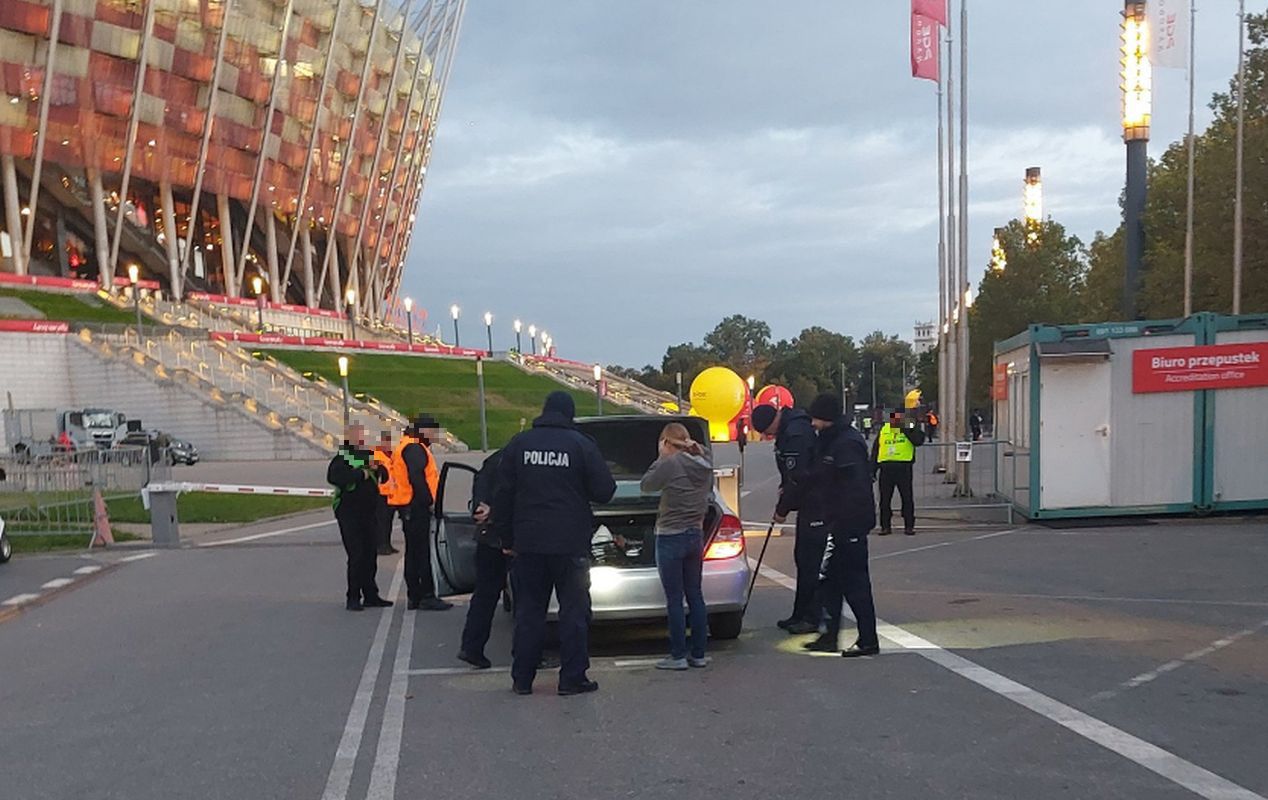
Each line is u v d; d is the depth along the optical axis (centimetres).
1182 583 989
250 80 7388
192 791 507
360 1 8369
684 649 729
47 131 6278
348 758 552
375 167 8981
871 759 520
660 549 731
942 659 724
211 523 1959
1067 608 891
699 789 486
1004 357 1692
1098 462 1466
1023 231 4941
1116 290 4444
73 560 1471
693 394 2972
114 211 7006
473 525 869
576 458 674
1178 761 504
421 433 1027
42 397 4669
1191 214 2342
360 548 1020
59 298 6041
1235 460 1455
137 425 4150
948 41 2108
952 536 1418
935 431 3378
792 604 988
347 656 813
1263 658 701
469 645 760
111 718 649
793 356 12794
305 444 4331
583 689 673
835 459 748
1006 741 541
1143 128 2427
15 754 579
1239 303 2084
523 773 518
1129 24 2408
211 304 7144
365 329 9338
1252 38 2227
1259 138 2130
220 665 793
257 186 7631
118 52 6475
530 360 8281
